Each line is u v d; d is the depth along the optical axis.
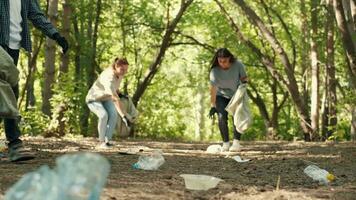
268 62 22.66
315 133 21.19
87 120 20.67
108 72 11.51
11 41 7.94
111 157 9.29
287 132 30.77
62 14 18.66
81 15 23.72
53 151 10.14
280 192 5.87
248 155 10.79
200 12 30.31
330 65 24.20
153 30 28.75
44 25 8.27
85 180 2.69
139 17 28.06
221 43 30.73
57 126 16.64
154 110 33.06
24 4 8.13
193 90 44.84
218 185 6.23
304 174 7.63
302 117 21.31
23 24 8.13
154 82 33.28
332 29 24.28
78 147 11.48
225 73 11.44
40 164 7.39
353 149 12.12
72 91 16.95
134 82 30.83
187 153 11.20
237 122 11.58
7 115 7.05
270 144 15.04
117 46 30.81
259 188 6.13
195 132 50.47
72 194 2.65
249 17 21.08
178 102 37.00
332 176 6.95
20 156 7.49
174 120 35.28
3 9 7.85
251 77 32.06
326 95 26.59
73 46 24.45
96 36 25.05
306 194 5.81
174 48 36.94
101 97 11.45
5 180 5.71
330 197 5.72
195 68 39.97
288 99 34.31
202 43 30.30
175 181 6.42
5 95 7.07
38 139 13.58
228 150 11.77
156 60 27.59
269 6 29.41
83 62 25.14
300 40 31.66
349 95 17.34
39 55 26.92
